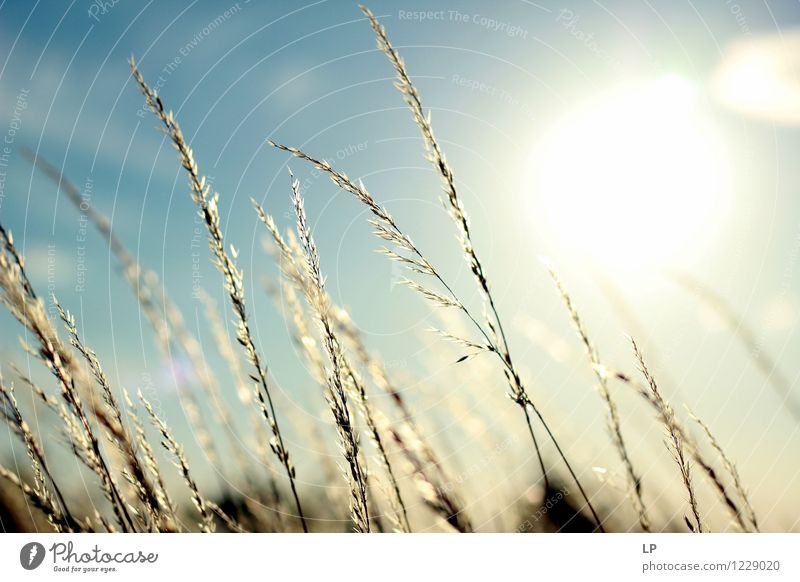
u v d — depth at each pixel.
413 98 0.36
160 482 0.36
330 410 0.35
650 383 0.35
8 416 0.35
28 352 0.34
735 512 0.34
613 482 0.36
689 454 0.35
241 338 0.36
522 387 0.36
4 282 0.34
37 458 0.35
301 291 0.37
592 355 0.36
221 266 0.36
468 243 0.36
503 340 0.36
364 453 0.36
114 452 0.36
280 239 0.37
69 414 0.35
